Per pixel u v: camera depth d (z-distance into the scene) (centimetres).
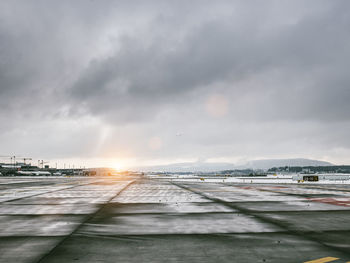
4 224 1238
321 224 1220
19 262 716
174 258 746
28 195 2711
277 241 927
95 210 1664
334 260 725
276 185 4709
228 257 755
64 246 868
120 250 824
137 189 3594
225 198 2381
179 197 2475
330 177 8062
